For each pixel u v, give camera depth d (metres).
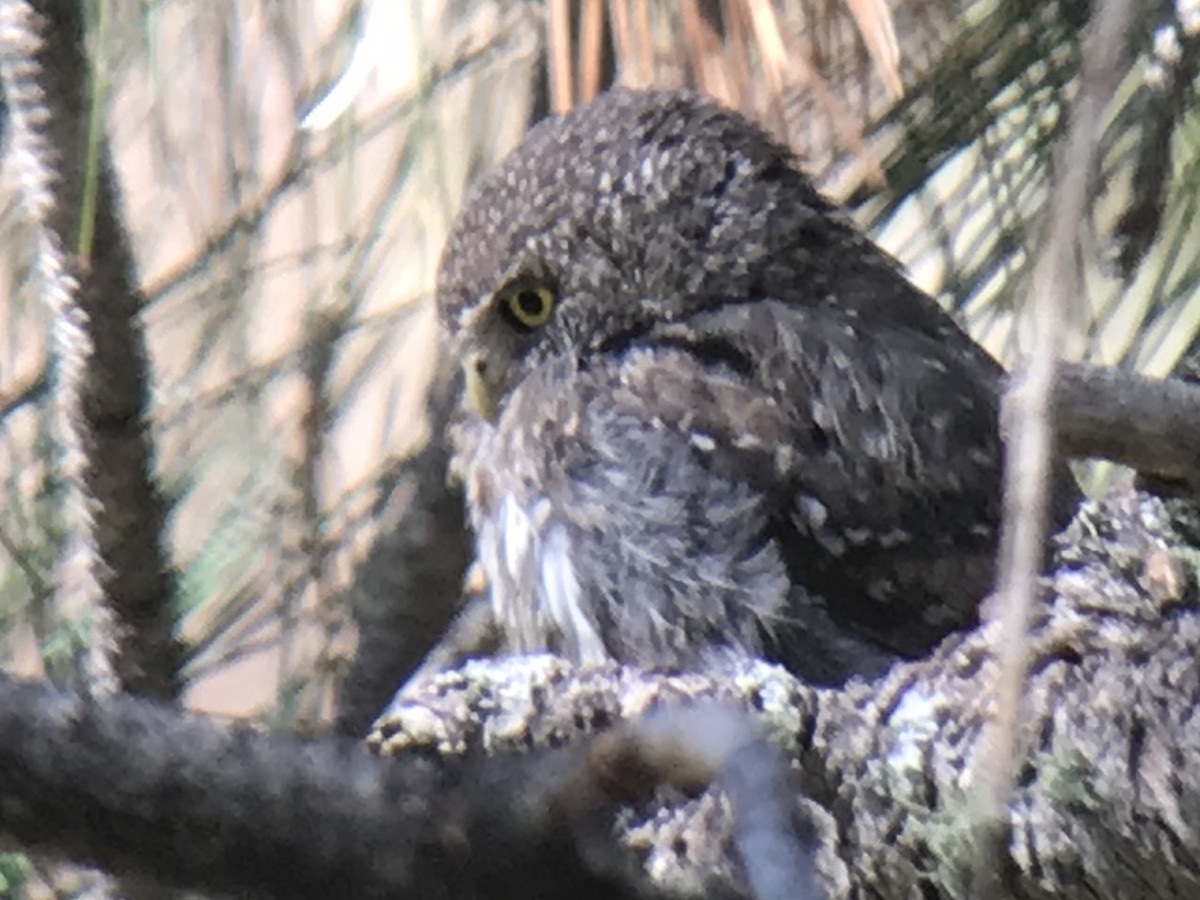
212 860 3.36
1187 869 3.92
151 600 4.10
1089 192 3.93
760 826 3.21
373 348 4.15
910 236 4.13
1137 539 3.95
